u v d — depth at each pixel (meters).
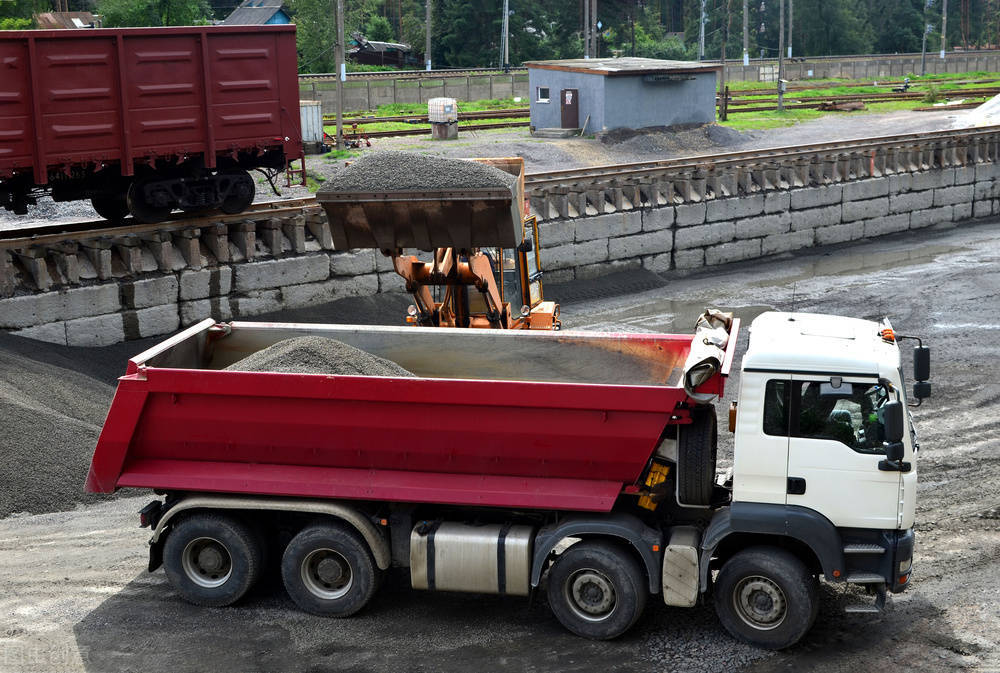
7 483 11.45
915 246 29.66
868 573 7.78
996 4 136.38
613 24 86.94
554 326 14.97
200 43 17.97
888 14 113.94
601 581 8.13
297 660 8.00
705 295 23.97
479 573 8.30
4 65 15.81
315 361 8.95
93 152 17.03
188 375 8.33
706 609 8.80
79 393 14.55
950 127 44.00
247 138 19.12
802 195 29.06
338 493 8.44
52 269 17.00
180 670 7.85
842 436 7.66
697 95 40.62
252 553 8.80
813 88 69.50
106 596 9.16
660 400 7.70
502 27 77.62
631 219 25.64
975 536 10.12
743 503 7.86
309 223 20.33
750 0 107.94
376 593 9.04
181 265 18.27
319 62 68.56
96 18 72.00
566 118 39.62
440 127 38.44
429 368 10.20
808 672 7.67
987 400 14.97
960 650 7.93
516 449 8.14
